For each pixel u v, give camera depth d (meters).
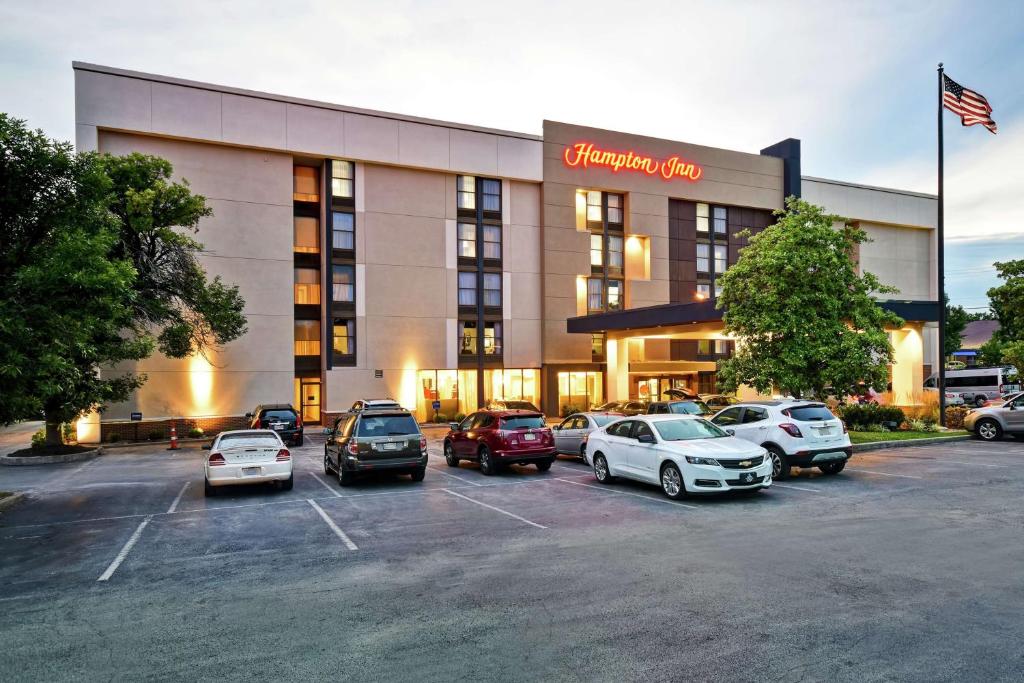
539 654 5.07
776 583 6.69
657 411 19.47
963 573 6.92
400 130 33.28
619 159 38.72
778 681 4.54
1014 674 4.57
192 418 28.84
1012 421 20.16
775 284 18.83
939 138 23.52
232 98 29.80
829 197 45.53
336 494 12.99
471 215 35.38
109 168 21.78
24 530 10.22
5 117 10.61
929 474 13.83
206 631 5.72
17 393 10.05
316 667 4.92
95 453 22.17
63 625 5.93
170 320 25.36
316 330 32.53
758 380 19.05
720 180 41.91
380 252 33.06
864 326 18.89
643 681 4.58
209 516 10.98
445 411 34.16
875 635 5.29
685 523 9.58
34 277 9.95
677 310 27.23
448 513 10.86
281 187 31.03
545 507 11.16
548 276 36.66
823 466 14.07
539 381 37.06
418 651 5.18
